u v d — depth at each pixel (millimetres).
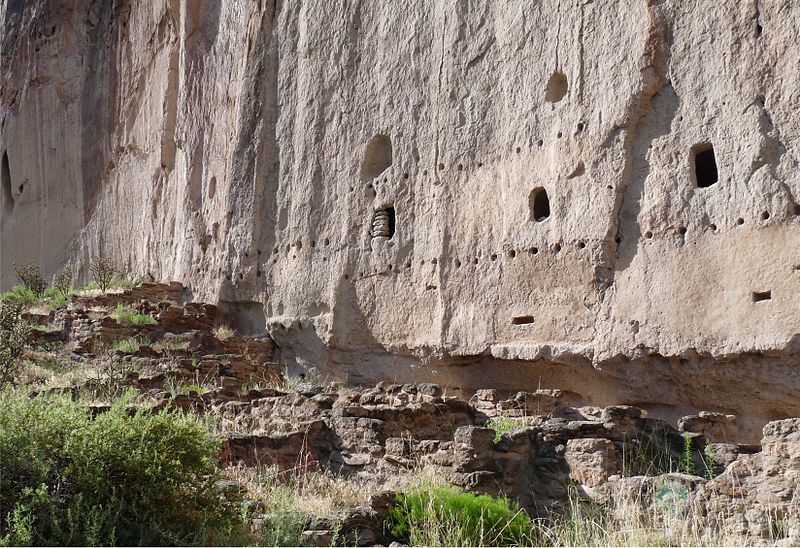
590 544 8070
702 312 13812
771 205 13250
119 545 7309
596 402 15273
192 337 19359
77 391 13578
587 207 15406
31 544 6918
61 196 34375
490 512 8469
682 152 14461
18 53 36594
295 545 7703
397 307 18531
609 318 14867
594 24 15812
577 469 9820
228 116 24172
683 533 7852
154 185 28438
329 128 20734
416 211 18531
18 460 7504
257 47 22703
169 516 7758
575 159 15703
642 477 9141
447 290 17500
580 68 15898
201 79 25828
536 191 16453
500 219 16891
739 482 8430
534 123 16547
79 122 33938
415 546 7828
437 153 18297
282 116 21922
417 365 18156
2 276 36219
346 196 20047
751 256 13375
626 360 14719
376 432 10961
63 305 22031
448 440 11453
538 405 14062
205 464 8328
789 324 12828
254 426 12430
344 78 20594
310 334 20188
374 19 20219
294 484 9969
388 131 19406
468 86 17922
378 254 19047
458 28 18266
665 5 14891
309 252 20578
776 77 13461
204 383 16094
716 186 13969
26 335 16750
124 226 30688
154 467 7746
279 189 21656
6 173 37281
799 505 8039
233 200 22375
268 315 21250
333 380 19609
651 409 14719
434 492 8750
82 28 34469
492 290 16719
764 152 13445
